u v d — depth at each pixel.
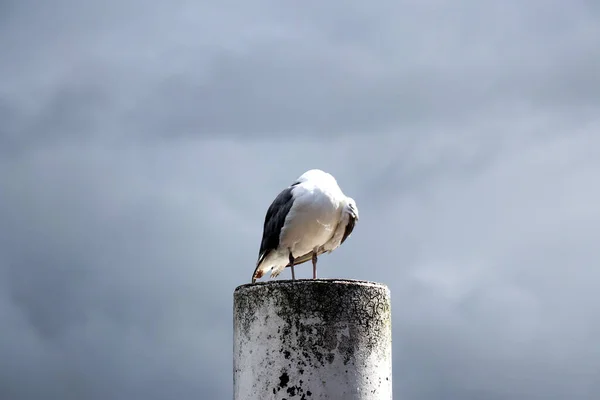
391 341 10.84
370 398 10.21
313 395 9.98
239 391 10.53
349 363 10.14
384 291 10.62
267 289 10.37
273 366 10.15
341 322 10.19
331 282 10.28
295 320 10.19
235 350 10.78
